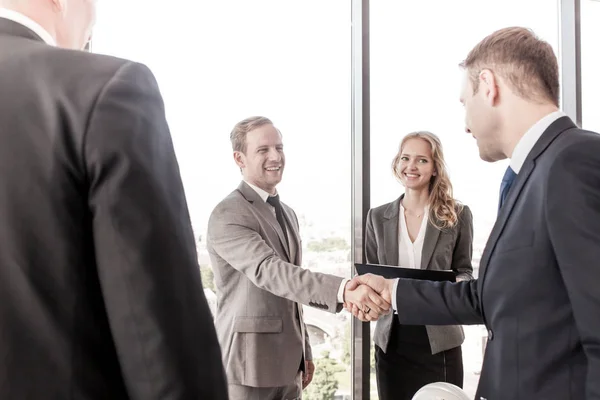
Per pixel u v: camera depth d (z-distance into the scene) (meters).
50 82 0.62
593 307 0.98
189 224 0.66
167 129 0.67
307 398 2.96
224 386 0.64
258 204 2.21
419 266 2.64
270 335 2.08
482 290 1.26
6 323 0.55
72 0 0.75
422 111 3.13
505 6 3.34
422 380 2.51
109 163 0.59
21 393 0.55
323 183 2.95
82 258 0.60
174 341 0.59
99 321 0.61
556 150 1.12
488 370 1.25
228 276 2.16
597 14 3.66
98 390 0.60
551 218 1.05
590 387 0.98
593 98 3.66
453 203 2.69
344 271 3.01
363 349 2.97
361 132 2.99
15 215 0.57
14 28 0.68
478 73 1.32
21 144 0.59
